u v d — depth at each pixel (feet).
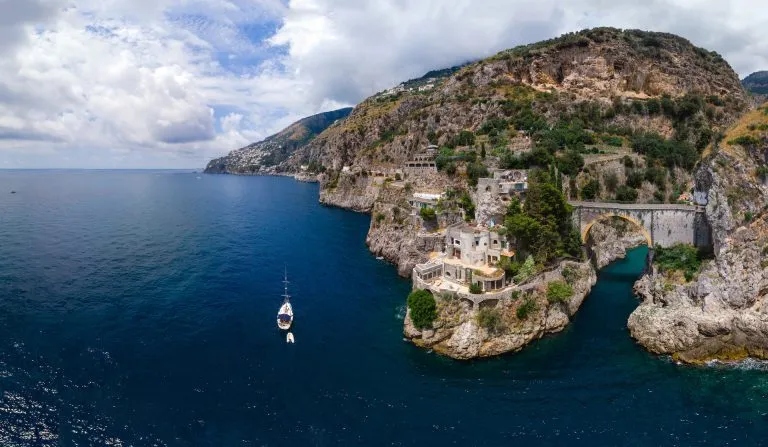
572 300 276.62
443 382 208.54
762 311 220.43
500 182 320.29
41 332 249.14
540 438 170.50
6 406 183.93
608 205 306.14
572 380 208.64
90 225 571.28
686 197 386.52
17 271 353.92
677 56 567.59
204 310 288.51
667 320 234.99
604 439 169.37
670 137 492.13
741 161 239.50
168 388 201.87
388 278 359.66
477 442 168.86
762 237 229.25
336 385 206.39
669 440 168.35
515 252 278.05
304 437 172.35
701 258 259.60
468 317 238.68
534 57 611.06
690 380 207.10
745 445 164.76
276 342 246.88
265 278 356.59
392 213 438.40
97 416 181.06
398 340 250.16
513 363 224.74
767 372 209.77
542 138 451.53
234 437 171.83
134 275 355.36
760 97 629.10
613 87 558.97
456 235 295.07
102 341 242.37
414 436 172.45
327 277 361.51
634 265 369.09
